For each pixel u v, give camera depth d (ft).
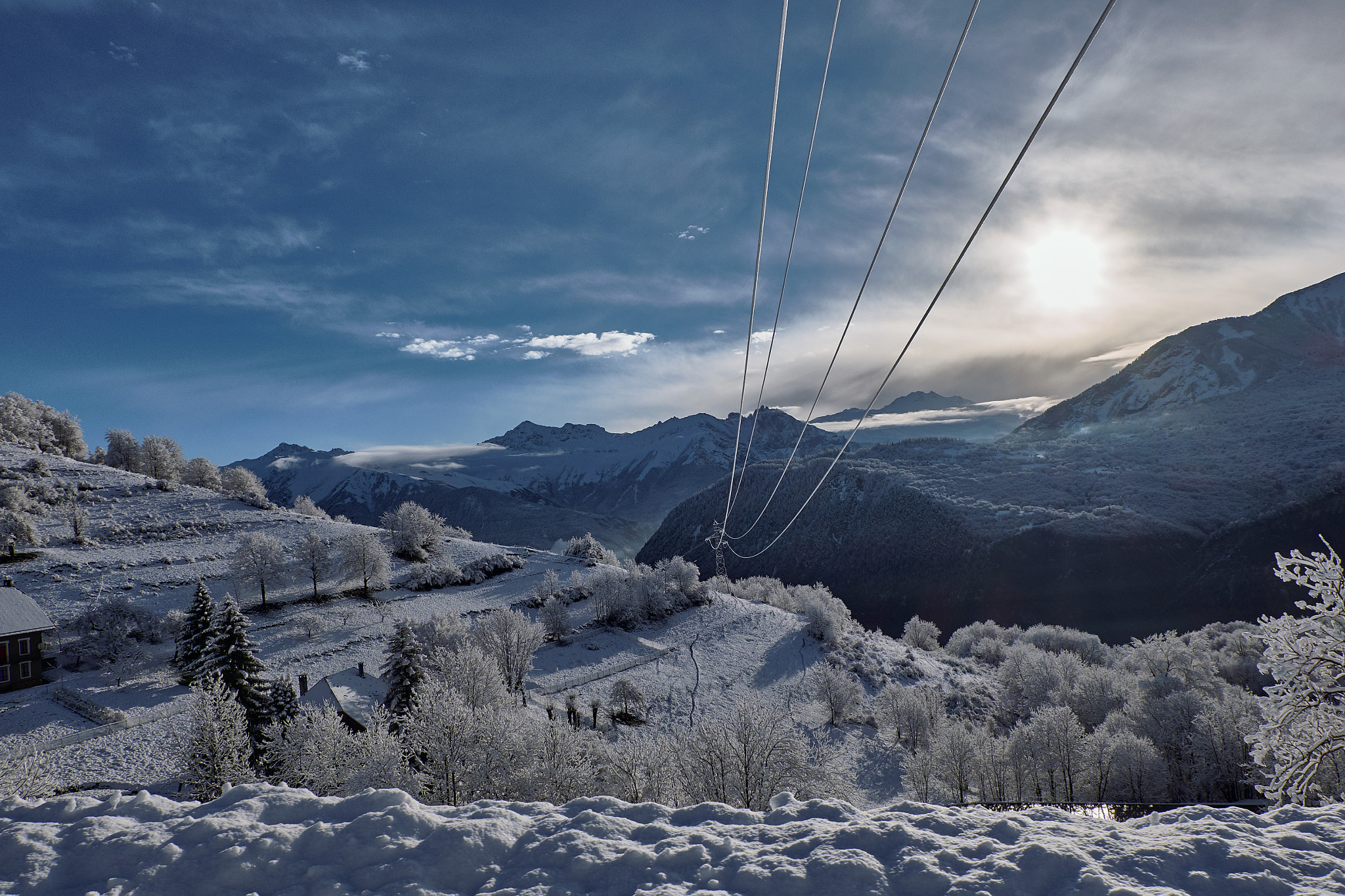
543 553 373.20
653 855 20.74
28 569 248.32
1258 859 19.29
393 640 147.54
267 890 19.67
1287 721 49.85
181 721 156.56
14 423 432.25
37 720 157.28
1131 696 207.51
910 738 204.85
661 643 267.39
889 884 18.70
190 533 314.55
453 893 19.58
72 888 20.24
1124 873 18.89
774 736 112.88
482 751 102.58
